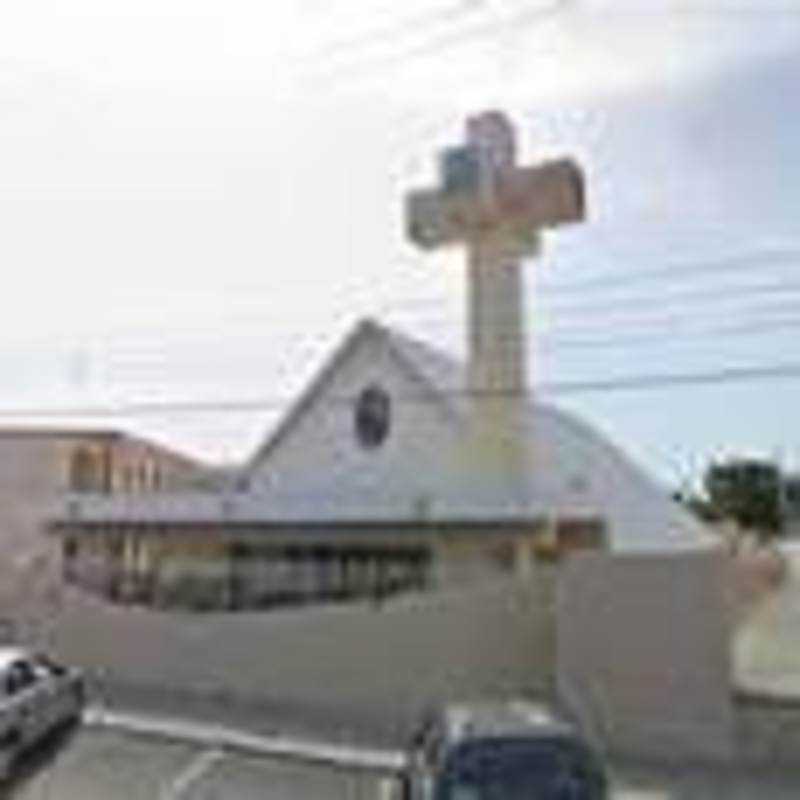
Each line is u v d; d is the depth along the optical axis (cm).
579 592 2192
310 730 2452
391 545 3491
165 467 5419
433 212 3791
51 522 4191
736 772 1977
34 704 2362
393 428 3656
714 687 2058
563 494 3716
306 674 2714
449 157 3788
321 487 3741
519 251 3681
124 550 4009
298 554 3644
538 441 3797
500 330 3672
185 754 2291
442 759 1190
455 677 2459
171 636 3014
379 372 3703
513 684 2383
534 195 3650
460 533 3409
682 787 1881
